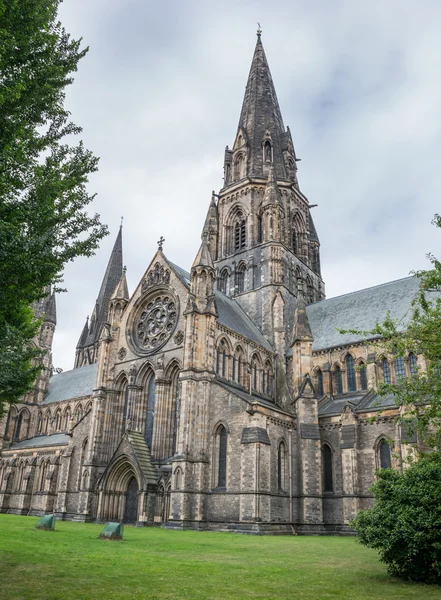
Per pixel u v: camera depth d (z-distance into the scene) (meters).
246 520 51.47
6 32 20.86
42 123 24.84
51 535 37.47
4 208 21.31
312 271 99.12
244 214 94.19
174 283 68.56
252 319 83.75
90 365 125.88
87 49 25.86
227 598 16.39
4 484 101.00
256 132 101.75
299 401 64.00
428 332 28.50
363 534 23.27
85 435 74.19
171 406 63.75
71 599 15.37
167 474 58.16
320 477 60.31
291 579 20.98
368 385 67.50
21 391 35.84
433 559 21.19
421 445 50.81
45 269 22.56
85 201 25.55
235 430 56.25
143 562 24.45
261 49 113.75
